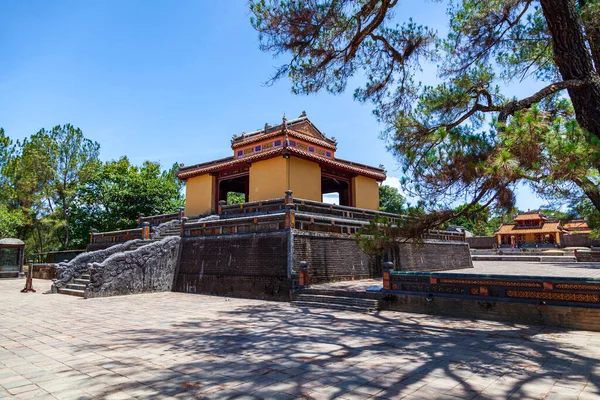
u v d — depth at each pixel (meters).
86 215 31.66
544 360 5.86
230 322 9.56
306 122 24.30
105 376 5.36
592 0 6.71
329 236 15.27
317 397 4.50
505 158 5.58
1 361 6.15
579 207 7.12
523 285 8.93
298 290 13.11
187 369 5.67
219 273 15.86
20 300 14.38
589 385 4.73
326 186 28.39
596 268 20.25
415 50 9.63
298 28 8.88
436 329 8.38
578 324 8.07
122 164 33.88
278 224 14.34
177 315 10.71
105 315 10.80
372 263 16.98
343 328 8.66
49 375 5.42
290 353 6.54
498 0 8.50
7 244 24.47
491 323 8.91
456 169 6.52
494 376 5.16
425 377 5.16
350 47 9.43
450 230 24.11
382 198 46.31
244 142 23.30
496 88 8.63
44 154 32.25
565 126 5.46
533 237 51.66
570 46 6.13
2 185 32.19
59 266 17.34
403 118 8.59
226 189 28.48
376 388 4.77
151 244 17.05
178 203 33.38
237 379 5.19
